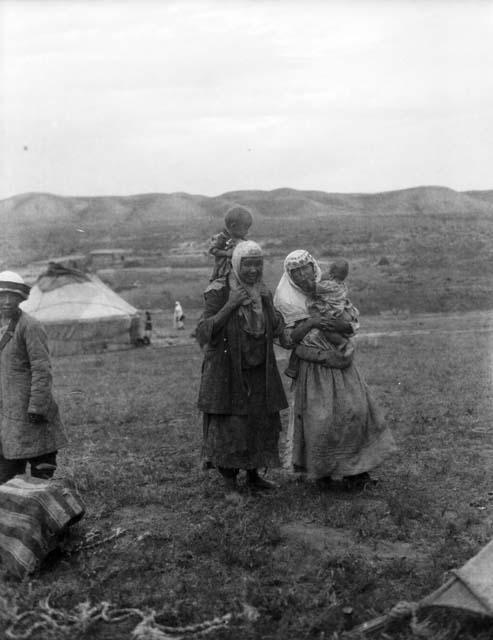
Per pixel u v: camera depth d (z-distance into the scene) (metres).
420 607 4.02
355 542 5.43
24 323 6.07
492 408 10.62
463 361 17.30
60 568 5.04
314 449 6.42
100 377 18.33
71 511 5.08
